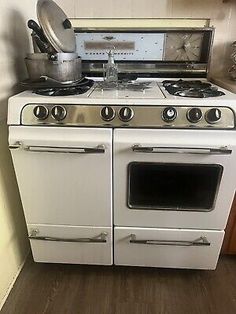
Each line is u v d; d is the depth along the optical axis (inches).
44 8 43.5
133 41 56.3
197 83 53.2
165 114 37.2
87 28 55.7
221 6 56.4
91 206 44.5
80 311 45.6
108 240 48.1
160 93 43.1
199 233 46.3
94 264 52.2
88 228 47.1
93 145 38.4
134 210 44.6
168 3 56.5
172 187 43.0
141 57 57.6
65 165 40.6
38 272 53.1
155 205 44.7
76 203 44.3
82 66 58.1
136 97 39.4
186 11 57.1
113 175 41.1
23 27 50.8
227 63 60.7
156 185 42.9
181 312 45.6
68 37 46.8
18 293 48.6
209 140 37.7
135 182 42.5
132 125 37.9
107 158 39.4
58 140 38.5
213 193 42.4
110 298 48.0
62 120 38.2
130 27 56.5
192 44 56.6
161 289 49.7
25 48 52.0
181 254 49.0
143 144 38.0
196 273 53.1
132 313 45.4
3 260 46.9
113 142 38.3
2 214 45.9
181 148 37.8
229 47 59.6
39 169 41.4
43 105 38.2
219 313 45.4
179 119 37.5
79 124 38.3
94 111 37.8
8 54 44.9
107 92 43.6
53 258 51.5
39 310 45.6
